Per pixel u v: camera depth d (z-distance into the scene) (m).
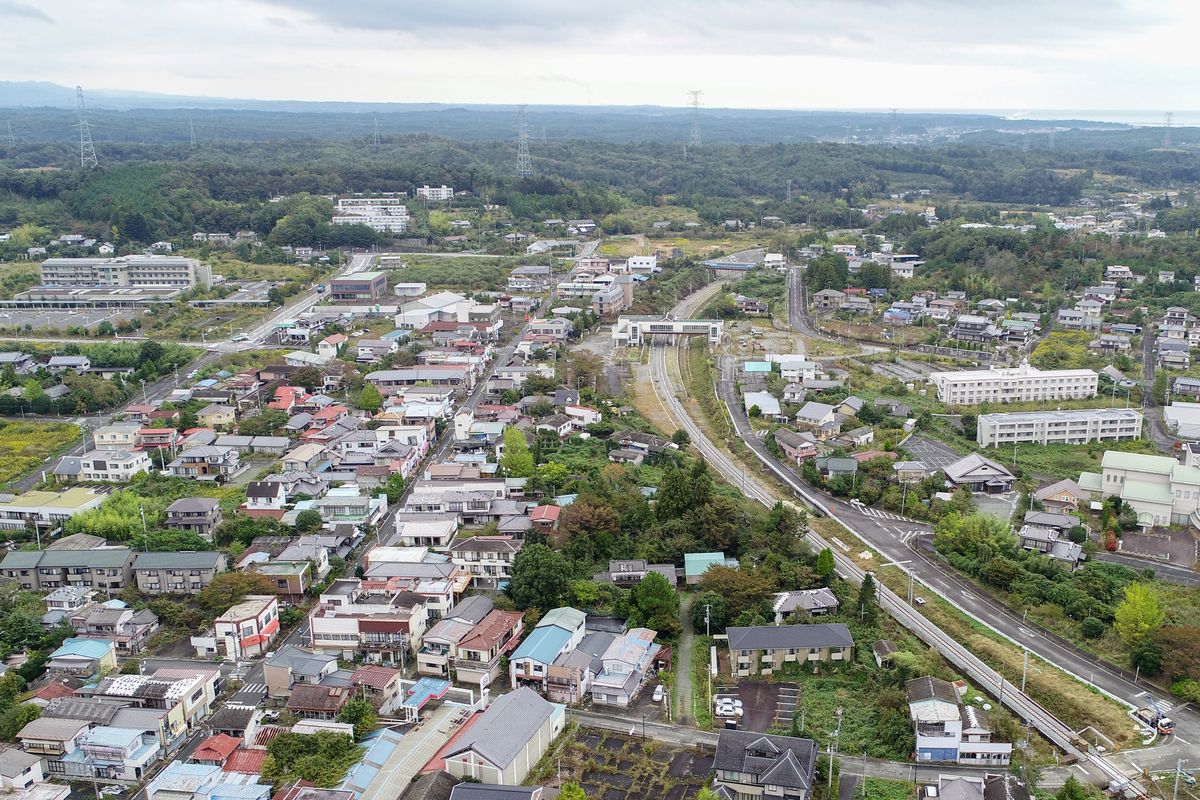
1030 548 120.31
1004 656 98.25
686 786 80.06
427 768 80.94
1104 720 87.50
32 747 82.38
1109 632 101.50
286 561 113.12
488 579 114.81
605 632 101.94
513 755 78.88
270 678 92.25
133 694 87.75
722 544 119.88
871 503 139.25
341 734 84.25
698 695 93.31
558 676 92.62
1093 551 121.81
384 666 97.94
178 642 103.25
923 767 82.62
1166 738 85.06
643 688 95.19
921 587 113.50
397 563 111.75
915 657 95.75
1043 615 106.12
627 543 120.94
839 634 98.38
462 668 95.19
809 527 130.75
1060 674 95.31
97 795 79.75
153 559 113.06
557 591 106.62
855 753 84.38
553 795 78.38
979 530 121.19
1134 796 77.75
